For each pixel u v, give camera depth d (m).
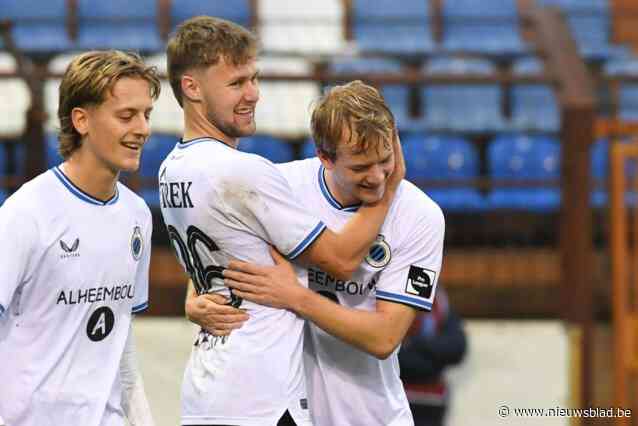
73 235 10.44
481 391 25.70
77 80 10.23
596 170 29.39
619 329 24.83
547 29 31.78
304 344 11.61
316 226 10.56
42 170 25.80
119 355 11.00
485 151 30.97
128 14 34.56
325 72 26.28
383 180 10.53
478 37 35.22
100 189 10.59
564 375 25.83
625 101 31.59
